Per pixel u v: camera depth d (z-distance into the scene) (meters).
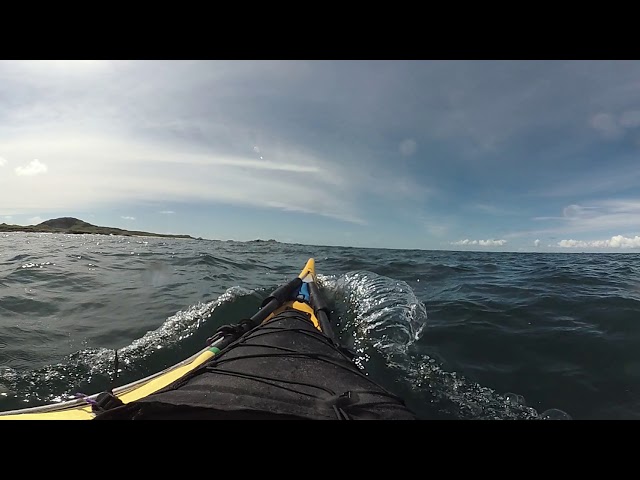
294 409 1.45
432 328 4.95
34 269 8.68
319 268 11.14
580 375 3.55
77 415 2.04
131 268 9.66
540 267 11.27
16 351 3.99
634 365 3.69
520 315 5.44
